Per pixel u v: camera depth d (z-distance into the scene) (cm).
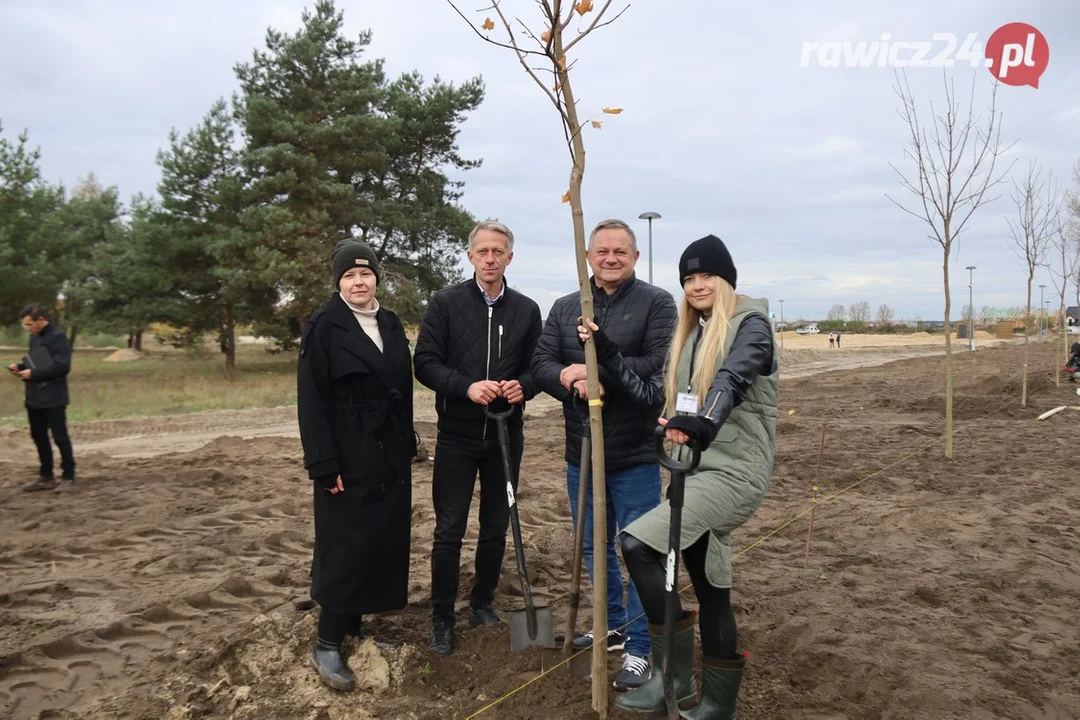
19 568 524
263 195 2350
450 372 367
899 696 321
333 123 2384
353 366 330
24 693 341
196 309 2647
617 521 355
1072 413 1240
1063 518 626
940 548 548
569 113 243
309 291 2303
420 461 884
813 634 385
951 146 859
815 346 4888
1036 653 370
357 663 334
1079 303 1708
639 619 335
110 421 1372
